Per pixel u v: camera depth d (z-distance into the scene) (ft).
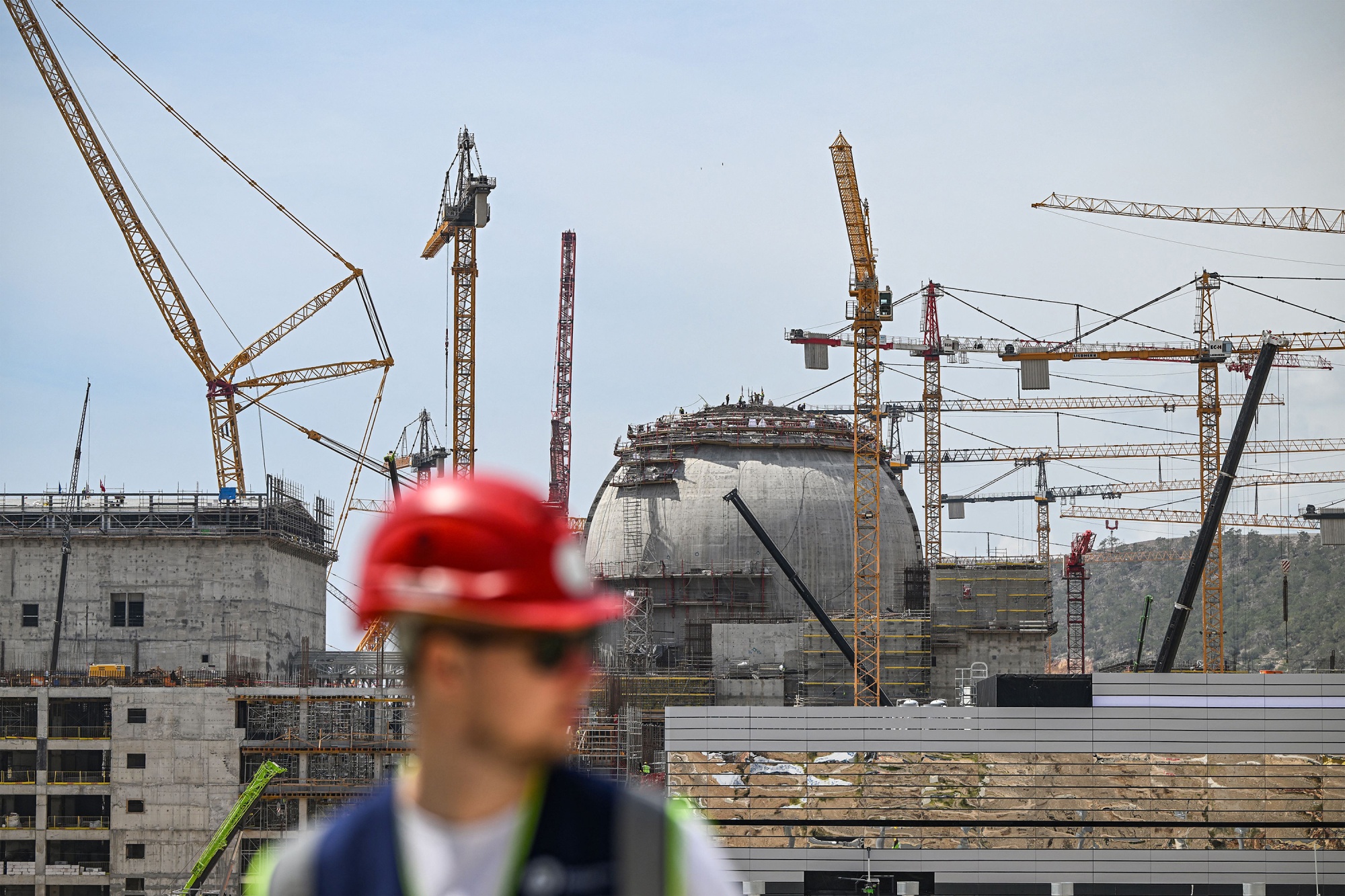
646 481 634.43
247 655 535.60
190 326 652.89
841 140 570.05
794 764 368.48
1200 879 355.97
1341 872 353.92
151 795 486.79
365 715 510.99
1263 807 357.20
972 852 361.92
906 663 582.35
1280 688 360.28
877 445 597.93
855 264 597.11
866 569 614.75
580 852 13.04
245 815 416.46
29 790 486.38
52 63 602.03
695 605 609.01
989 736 365.61
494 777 12.94
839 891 362.94
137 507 550.36
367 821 13.42
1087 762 361.92
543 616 12.63
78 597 538.88
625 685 529.45
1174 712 361.71
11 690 490.08
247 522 549.13
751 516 548.72
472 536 12.73
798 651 588.09
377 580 12.85
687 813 13.73
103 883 480.64
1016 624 606.14
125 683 508.53
